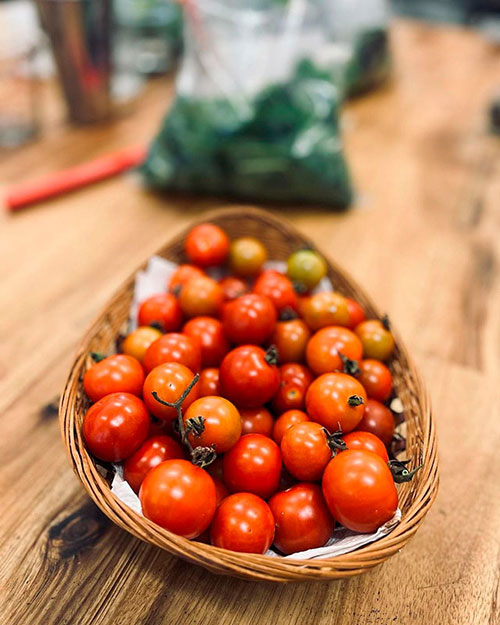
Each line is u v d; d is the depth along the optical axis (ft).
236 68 1.45
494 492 0.86
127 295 0.97
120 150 1.71
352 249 1.38
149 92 2.07
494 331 1.16
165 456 0.72
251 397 0.78
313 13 1.58
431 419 0.75
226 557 0.58
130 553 0.74
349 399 0.73
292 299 0.95
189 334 0.89
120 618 0.68
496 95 1.93
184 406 0.73
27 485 0.82
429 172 1.69
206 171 1.46
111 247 1.35
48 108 1.90
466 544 0.78
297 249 1.12
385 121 1.95
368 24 1.95
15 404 0.94
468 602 0.72
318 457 0.70
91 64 1.70
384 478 0.65
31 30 1.76
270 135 1.41
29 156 1.64
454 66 2.41
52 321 1.12
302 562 0.59
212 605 0.69
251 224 1.14
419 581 0.74
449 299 1.24
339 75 1.80
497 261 1.36
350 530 0.70
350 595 0.72
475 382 1.04
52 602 0.69
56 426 0.91
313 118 1.45
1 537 0.75
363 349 0.88
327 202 1.51
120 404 0.71
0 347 1.05
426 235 1.44
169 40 2.15
